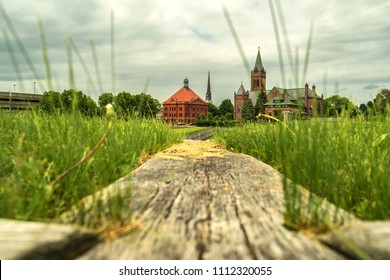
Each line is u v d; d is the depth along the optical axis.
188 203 1.89
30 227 1.17
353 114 3.70
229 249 1.24
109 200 1.56
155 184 2.38
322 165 2.06
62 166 2.15
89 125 3.26
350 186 2.27
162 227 1.48
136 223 1.50
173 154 4.57
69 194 2.11
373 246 1.06
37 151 2.40
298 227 1.41
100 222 1.44
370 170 2.32
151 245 1.27
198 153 4.80
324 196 2.01
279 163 3.65
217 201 1.94
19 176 1.93
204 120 89.75
